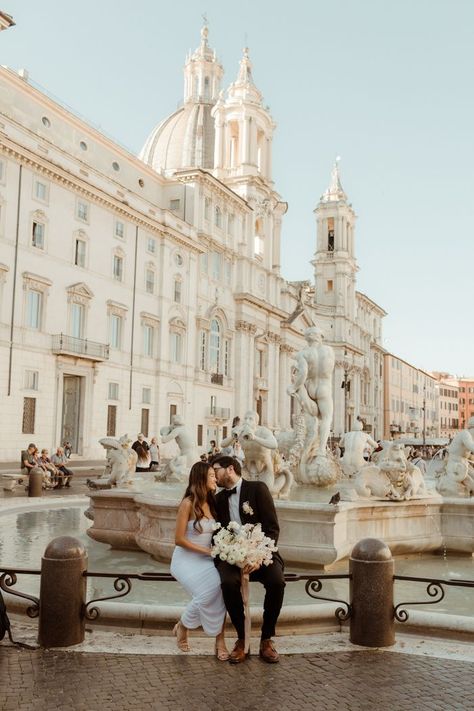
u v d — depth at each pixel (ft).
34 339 124.26
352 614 20.70
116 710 15.76
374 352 350.02
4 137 114.93
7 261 118.62
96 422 139.33
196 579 19.35
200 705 16.11
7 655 19.26
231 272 199.21
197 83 261.24
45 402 126.11
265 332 215.92
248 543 18.70
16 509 54.13
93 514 37.14
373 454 49.08
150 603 24.90
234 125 222.48
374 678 17.89
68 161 133.49
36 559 34.45
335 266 306.76
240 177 210.38
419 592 27.71
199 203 179.73
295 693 16.88
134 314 152.66
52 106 137.49
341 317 299.99
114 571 31.12
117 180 160.86
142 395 155.12
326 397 42.01
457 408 517.96
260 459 33.94
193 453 45.29
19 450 119.65
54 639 19.89
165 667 18.53
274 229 230.07
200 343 179.42
